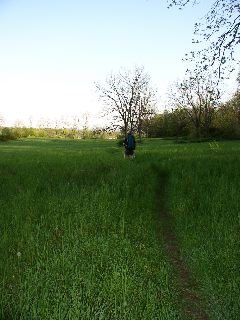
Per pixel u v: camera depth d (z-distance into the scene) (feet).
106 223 33.53
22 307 20.67
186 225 33.40
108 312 20.52
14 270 25.30
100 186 48.16
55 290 22.18
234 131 239.71
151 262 26.73
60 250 27.63
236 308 21.27
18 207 38.34
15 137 282.97
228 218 33.96
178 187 47.09
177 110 268.82
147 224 34.19
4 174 61.21
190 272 26.11
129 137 92.79
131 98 210.79
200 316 21.13
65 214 36.40
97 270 24.77
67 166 71.97
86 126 364.99
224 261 26.37
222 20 57.47
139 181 51.96
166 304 21.57
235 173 52.80
